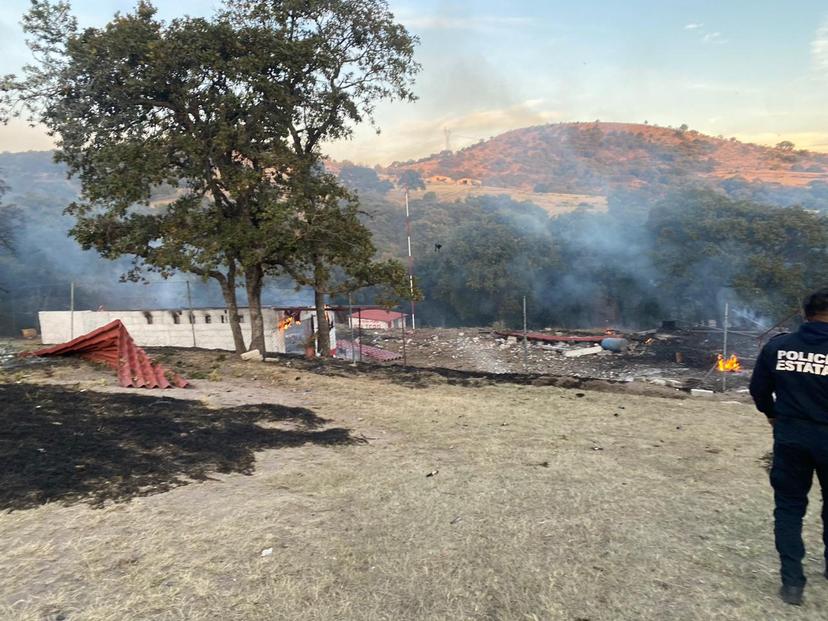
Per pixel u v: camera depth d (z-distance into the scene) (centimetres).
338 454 595
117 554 339
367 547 366
